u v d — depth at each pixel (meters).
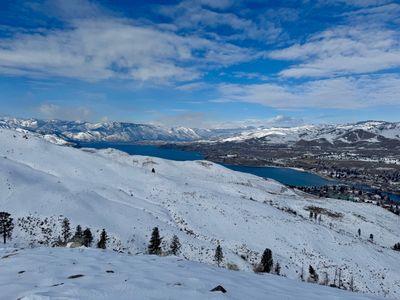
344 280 70.38
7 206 54.53
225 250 63.81
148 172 118.19
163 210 82.31
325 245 88.12
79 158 108.75
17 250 17.75
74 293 8.73
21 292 9.13
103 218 61.69
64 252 17.22
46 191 64.62
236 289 11.56
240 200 108.94
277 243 80.25
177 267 14.92
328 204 168.38
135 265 14.45
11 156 92.31
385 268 83.31
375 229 138.88
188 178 150.88
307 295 12.95
